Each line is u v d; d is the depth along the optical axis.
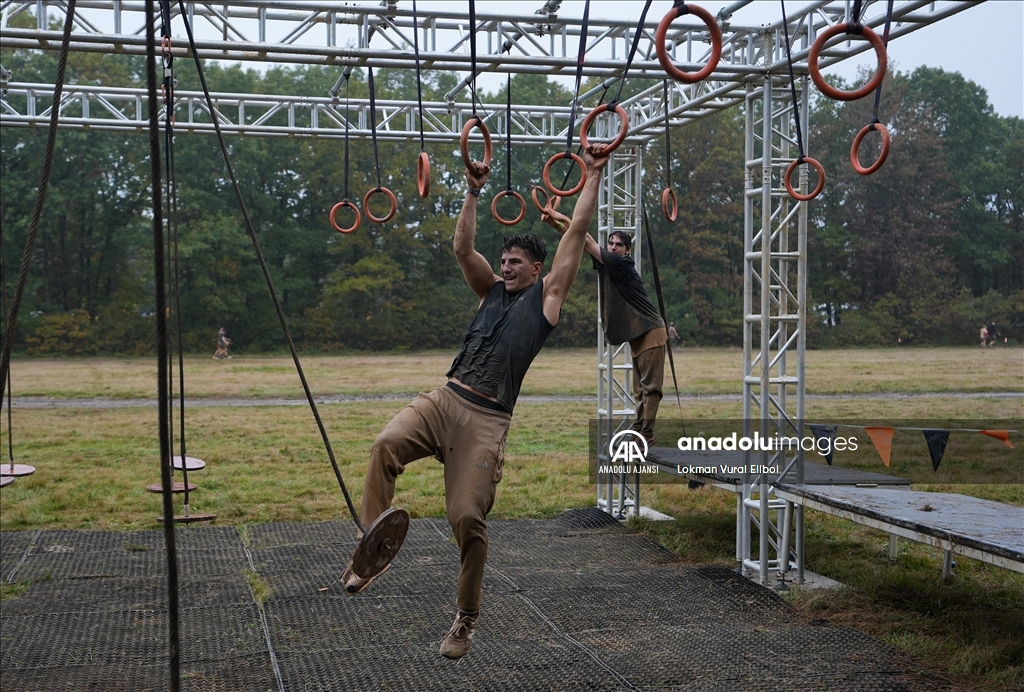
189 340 44.06
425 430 3.79
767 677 4.99
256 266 46.34
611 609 6.24
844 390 23.34
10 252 44.41
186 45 6.54
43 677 4.95
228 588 6.68
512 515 9.36
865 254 48.34
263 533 8.43
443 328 46.88
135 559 7.48
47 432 15.04
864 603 6.45
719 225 50.16
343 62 6.82
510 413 3.94
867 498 6.46
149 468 11.73
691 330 48.25
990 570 7.32
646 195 49.69
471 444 3.82
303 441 14.23
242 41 6.65
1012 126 49.81
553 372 29.08
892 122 48.84
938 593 6.66
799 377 7.11
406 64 6.90
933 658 5.37
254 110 49.00
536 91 45.56
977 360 35.19
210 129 9.76
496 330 3.91
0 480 8.07
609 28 7.21
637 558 7.69
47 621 5.92
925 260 47.91
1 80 9.61
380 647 5.45
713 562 7.69
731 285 49.84
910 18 5.99
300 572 7.12
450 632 3.99
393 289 48.03
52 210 43.84
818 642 5.58
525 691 4.78
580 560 7.62
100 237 46.34
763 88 7.15
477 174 4.14
